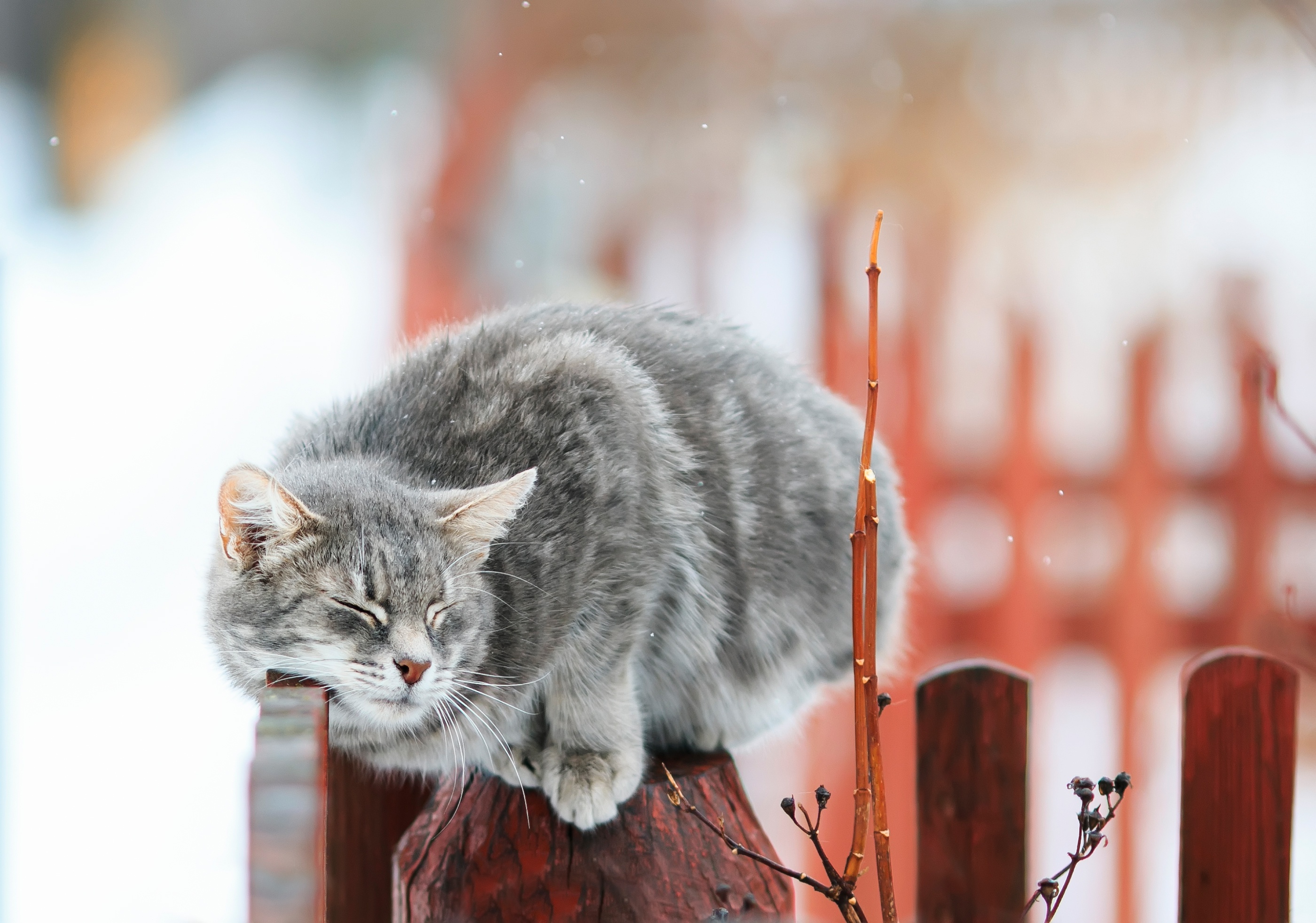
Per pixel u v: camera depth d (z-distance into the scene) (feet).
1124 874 29.35
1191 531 31.48
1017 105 58.13
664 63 59.41
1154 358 30.17
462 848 16.56
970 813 17.07
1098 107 57.06
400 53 74.38
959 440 30.76
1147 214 53.16
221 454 50.24
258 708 15.28
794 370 20.40
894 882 28.60
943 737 17.13
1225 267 45.11
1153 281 47.21
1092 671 30.68
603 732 16.81
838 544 19.25
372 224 60.90
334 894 18.66
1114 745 30.27
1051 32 59.52
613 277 46.57
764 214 50.62
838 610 19.45
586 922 16.19
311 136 70.08
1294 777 16.24
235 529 15.11
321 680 15.23
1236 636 30.14
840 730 29.91
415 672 15.03
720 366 18.83
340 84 73.51
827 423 19.67
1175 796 30.35
